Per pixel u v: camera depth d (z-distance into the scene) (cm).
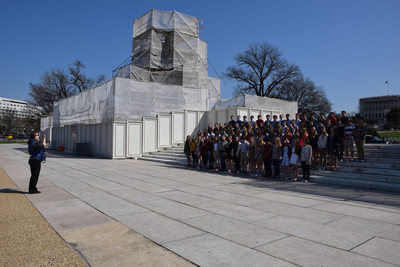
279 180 1159
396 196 830
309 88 5200
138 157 2166
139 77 2709
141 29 3139
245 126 1538
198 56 3164
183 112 2377
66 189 925
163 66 3009
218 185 1020
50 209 668
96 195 831
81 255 407
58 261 386
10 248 430
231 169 1410
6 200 758
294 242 457
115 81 2216
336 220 580
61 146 3184
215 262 383
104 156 2216
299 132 1162
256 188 961
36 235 490
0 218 591
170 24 3033
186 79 2973
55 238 476
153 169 1505
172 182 1080
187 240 467
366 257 399
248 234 496
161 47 3005
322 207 692
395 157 1254
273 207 692
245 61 5406
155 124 2261
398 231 511
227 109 2303
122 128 2134
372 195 845
